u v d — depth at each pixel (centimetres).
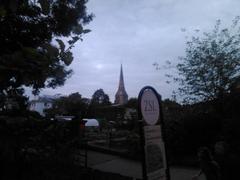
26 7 328
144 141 447
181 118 1723
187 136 1645
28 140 365
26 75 233
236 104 1497
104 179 851
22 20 375
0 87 245
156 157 469
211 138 1598
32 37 398
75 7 534
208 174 670
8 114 315
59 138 452
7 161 363
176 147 1634
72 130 532
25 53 232
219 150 880
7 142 327
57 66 248
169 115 1791
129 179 998
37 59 234
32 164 472
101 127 3744
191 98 1714
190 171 1302
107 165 1415
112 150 1803
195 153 1627
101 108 5422
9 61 227
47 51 239
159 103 498
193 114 1692
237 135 1291
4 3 246
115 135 2659
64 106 736
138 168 1362
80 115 759
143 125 452
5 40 346
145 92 466
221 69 1614
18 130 333
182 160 1472
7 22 340
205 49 1698
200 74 1658
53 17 415
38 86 255
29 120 354
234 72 1617
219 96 1588
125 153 1675
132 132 1955
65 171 652
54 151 455
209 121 1609
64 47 244
